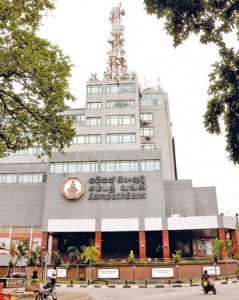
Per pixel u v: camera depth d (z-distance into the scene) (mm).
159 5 8734
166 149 70375
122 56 83062
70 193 54156
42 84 15445
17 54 14211
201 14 8773
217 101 8406
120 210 53375
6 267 54719
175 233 60594
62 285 38500
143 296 23922
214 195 62406
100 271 44875
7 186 61281
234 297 20547
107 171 56219
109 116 67875
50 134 17344
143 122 72688
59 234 57562
